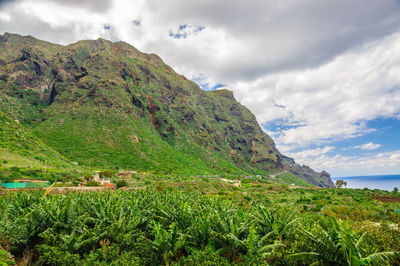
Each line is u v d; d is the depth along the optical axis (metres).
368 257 6.05
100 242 9.61
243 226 9.12
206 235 8.99
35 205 11.89
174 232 8.89
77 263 8.09
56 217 10.52
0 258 8.26
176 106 193.75
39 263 8.88
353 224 11.53
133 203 14.30
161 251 8.55
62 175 40.91
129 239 9.70
